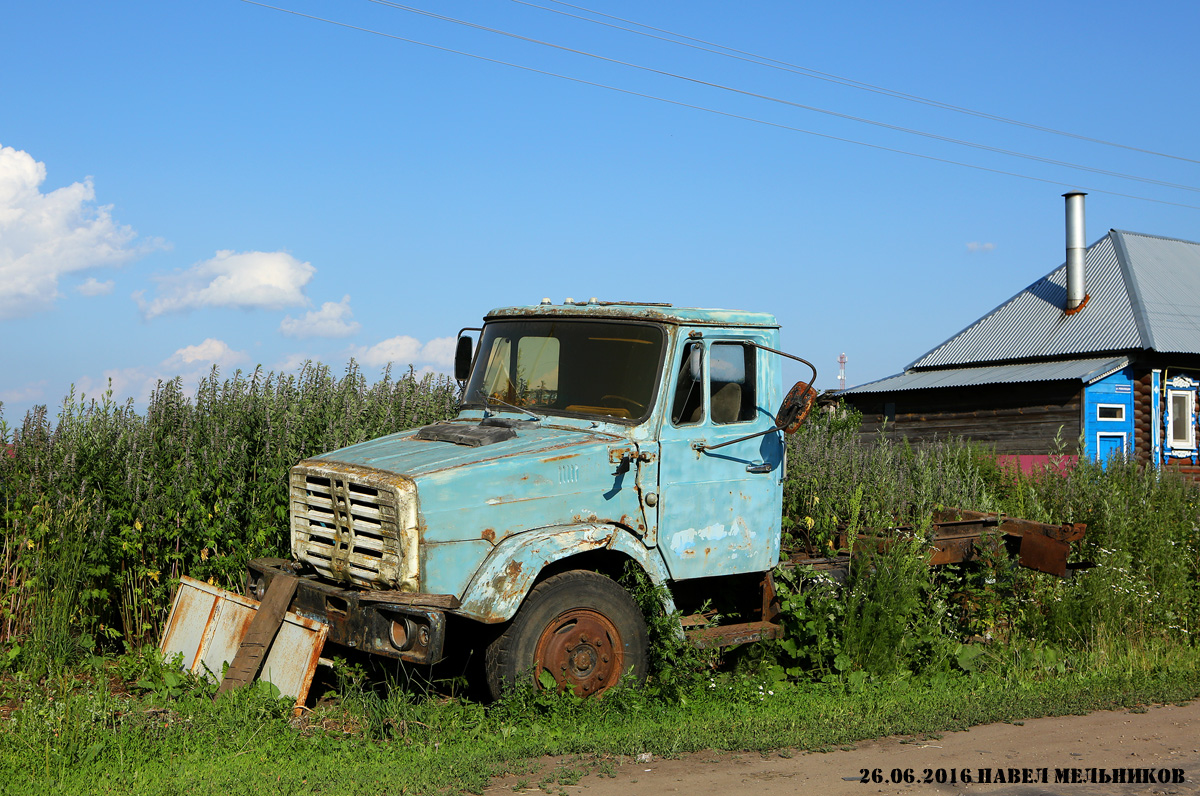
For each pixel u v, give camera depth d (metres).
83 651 7.31
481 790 4.89
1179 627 9.05
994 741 5.95
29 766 5.07
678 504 6.84
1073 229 28.05
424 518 5.87
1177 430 26.20
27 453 7.53
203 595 7.02
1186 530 10.63
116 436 7.97
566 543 6.21
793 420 6.87
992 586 8.41
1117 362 24.47
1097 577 8.95
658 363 6.82
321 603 6.23
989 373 27.09
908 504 9.21
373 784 4.88
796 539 8.73
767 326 7.39
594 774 5.20
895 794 4.91
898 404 29.06
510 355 7.54
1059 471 12.76
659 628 6.57
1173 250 30.56
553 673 6.19
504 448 6.43
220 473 7.93
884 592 7.58
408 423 9.10
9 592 7.20
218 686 6.32
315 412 8.51
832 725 6.11
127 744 5.43
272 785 4.84
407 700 6.26
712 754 5.59
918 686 7.33
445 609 5.75
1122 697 7.05
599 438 6.67
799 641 7.39
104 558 7.39
